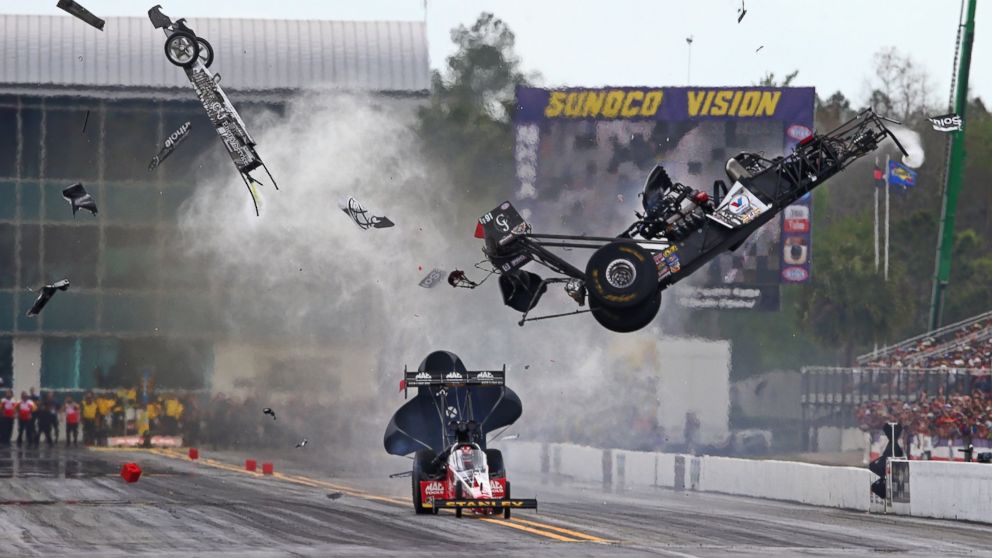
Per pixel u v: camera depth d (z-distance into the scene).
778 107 162.75
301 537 66.19
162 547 61.38
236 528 70.62
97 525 71.62
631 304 73.25
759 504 103.50
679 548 64.12
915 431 152.88
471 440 82.62
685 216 74.94
